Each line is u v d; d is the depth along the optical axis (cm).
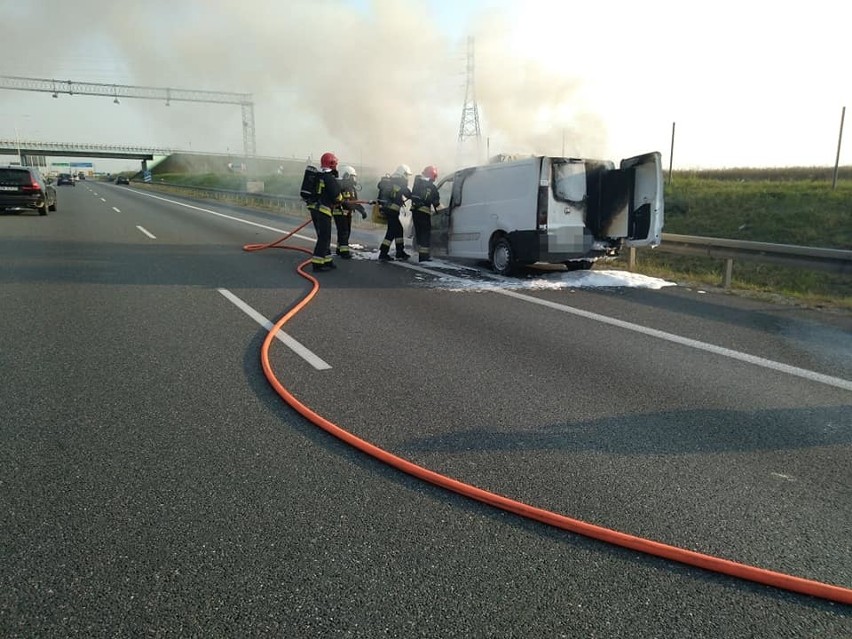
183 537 238
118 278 812
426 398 393
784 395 409
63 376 422
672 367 468
